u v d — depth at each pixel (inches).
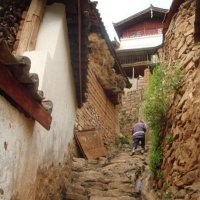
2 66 83.7
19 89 93.9
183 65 172.4
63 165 178.2
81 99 212.8
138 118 575.5
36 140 120.4
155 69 226.4
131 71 813.2
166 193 153.3
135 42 893.8
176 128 161.5
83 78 195.8
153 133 203.5
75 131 295.1
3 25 145.8
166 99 187.9
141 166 263.4
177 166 150.1
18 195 102.6
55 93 150.8
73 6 166.9
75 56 183.8
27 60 87.6
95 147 307.3
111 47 363.3
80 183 212.7
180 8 204.1
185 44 179.5
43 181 136.4
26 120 106.2
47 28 155.6
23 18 160.7
